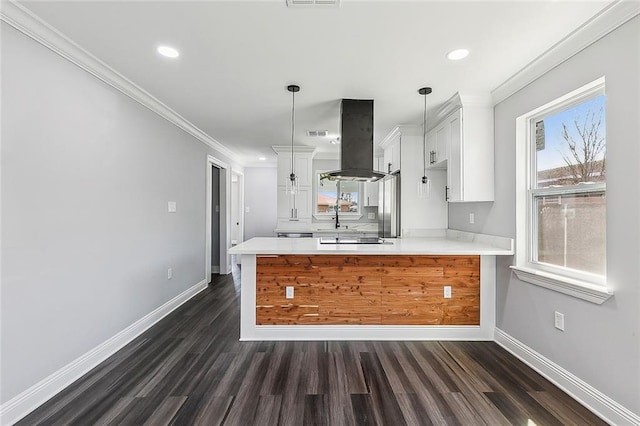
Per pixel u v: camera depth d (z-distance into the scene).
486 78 2.52
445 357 2.46
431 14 1.71
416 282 2.81
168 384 2.05
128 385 2.04
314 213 6.04
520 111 2.50
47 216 1.91
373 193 5.73
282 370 2.24
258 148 5.42
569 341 1.98
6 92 1.67
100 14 1.72
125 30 1.88
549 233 2.31
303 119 3.67
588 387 1.83
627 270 1.61
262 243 3.17
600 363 1.76
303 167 5.45
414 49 2.08
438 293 2.81
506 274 2.66
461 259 2.81
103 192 2.40
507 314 2.64
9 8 1.64
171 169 3.51
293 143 4.96
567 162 2.16
